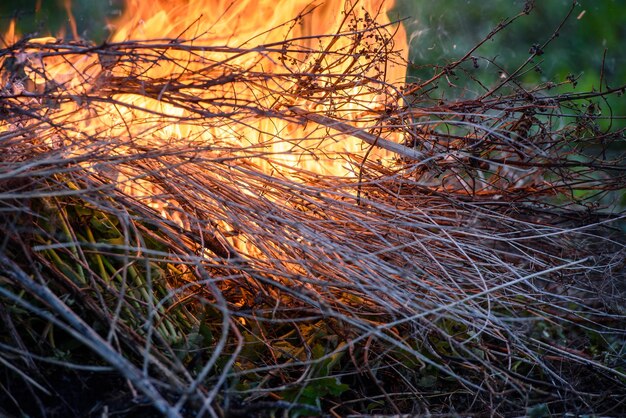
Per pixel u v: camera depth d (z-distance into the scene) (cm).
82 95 169
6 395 142
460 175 221
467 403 172
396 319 173
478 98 218
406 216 191
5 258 136
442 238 180
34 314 153
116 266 168
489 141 205
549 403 170
